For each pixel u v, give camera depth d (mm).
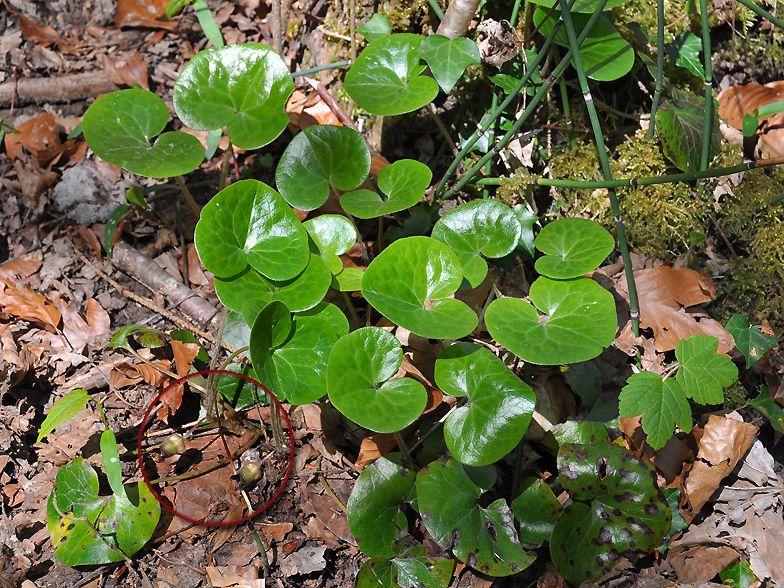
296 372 654
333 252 701
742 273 770
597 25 737
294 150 702
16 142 807
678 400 657
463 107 800
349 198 702
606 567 662
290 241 677
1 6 862
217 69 708
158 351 733
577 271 662
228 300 664
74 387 720
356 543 675
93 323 750
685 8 777
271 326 645
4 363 710
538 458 704
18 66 840
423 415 698
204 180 821
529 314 658
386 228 787
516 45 752
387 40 734
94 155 813
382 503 663
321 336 663
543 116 794
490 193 794
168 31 869
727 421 687
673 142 746
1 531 664
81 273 775
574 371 714
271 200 680
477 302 746
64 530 650
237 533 675
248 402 710
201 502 680
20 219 788
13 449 691
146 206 769
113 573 660
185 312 758
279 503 686
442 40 726
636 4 780
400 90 721
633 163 772
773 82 788
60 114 835
